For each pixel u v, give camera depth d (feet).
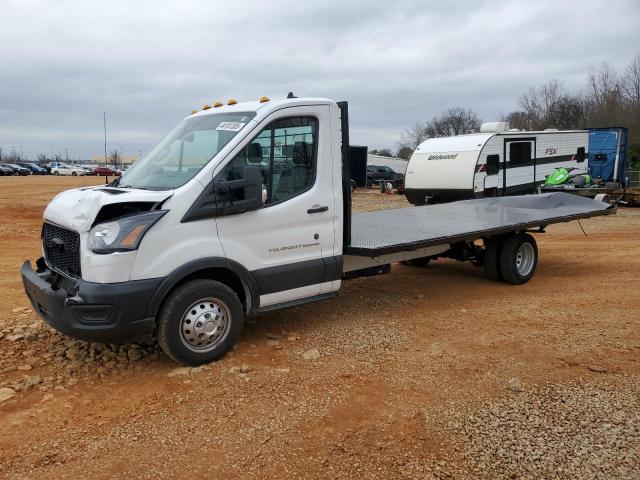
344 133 19.67
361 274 22.16
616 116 157.99
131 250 15.05
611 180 76.95
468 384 15.44
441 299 25.00
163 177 17.48
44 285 16.21
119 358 17.35
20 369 16.49
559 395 14.57
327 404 14.34
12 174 200.13
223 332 17.17
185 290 16.15
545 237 47.39
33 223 55.93
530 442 12.32
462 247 27.94
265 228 17.66
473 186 52.80
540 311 22.70
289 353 17.90
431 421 13.38
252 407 14.19
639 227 53.16
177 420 13.53
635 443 12.15
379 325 20.86
